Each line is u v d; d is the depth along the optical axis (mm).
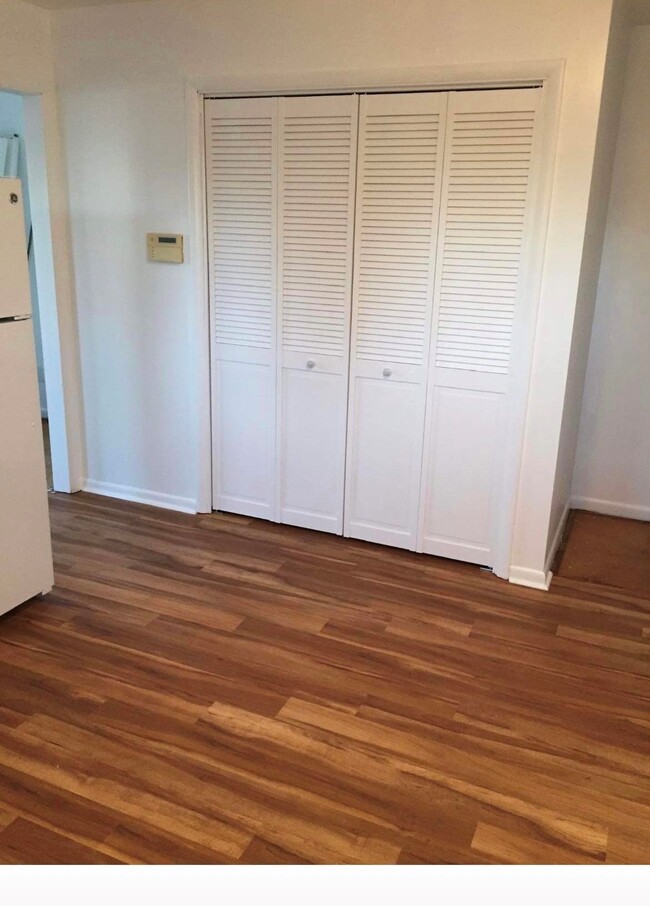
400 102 2709
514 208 2627
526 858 1684
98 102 3225
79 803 1803
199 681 2293
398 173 2781
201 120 3053
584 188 2494
